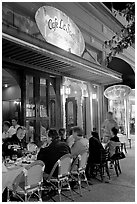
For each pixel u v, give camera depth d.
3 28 3.50
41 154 3.74
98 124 8.64
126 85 8.88
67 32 5.78
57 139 3.89
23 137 4.93
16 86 6.69
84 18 7.23
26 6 5.17
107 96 8.88
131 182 4.84
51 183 3.79
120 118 10.27
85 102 8.12
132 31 2.92
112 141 5.38
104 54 8.56
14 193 3.08
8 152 4.00
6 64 4.79
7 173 2.94
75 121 7.88
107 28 8.62
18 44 3.84
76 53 6.10
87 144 4.88
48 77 5.97
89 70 6.24
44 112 5.86
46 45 4.46
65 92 6.95
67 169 3.73
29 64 5.17
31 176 3.03
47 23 5.13
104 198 3.87
